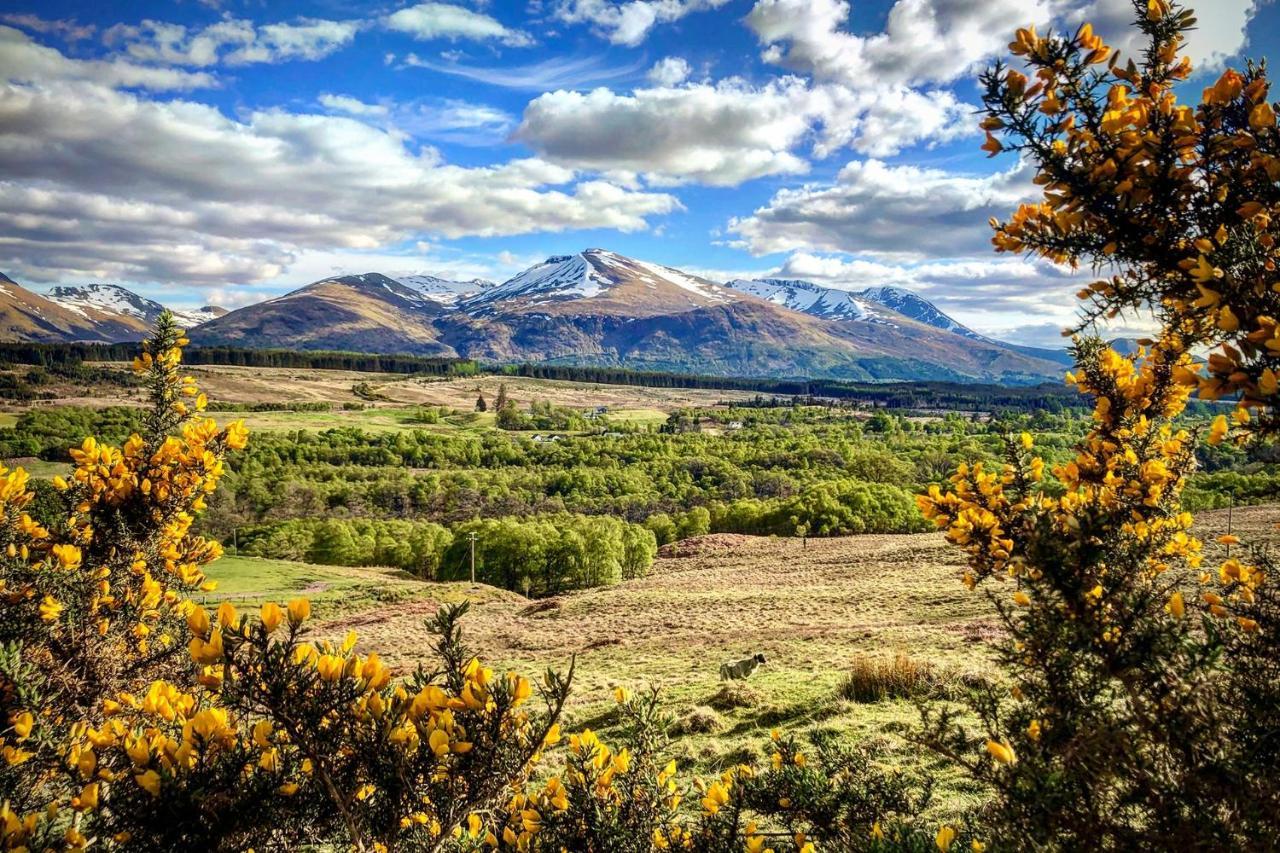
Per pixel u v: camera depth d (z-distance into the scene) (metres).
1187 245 1.75
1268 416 1.48
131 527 3.42
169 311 3.73
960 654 13.99
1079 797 1.62
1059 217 1.84
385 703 1.74
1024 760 1.73
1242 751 1.54
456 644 1.82
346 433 107.94
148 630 3.04
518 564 48.19
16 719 1.92
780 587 34.84
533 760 1.81
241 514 66.88
